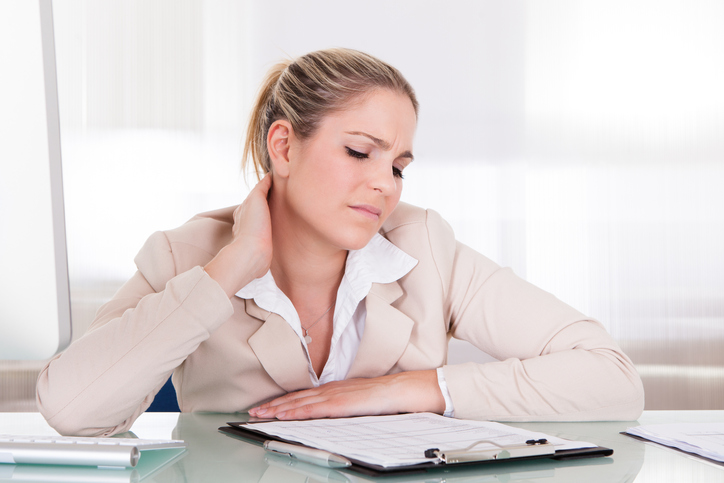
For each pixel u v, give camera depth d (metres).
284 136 1.04
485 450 0.60
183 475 0.58
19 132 0.58
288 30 3.16
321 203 0.99
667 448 0.72
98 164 3.05
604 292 3.15
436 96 3.18
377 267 1.09
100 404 0.78
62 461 0.58
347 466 0.59
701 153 3.21
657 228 3.18
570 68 3.21
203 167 3.11
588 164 3.18
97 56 3.08
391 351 1.04
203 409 1.03
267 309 1.01
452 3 3.19
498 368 0.92
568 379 0.91
